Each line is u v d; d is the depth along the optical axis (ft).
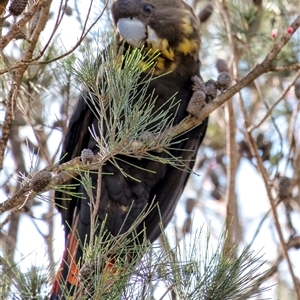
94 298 15.69
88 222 25.16
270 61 21.17
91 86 17.49
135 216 25.95
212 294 16.25
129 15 25.53
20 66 16.90
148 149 17.46
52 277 21.45
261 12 29.01
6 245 27.71
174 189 26.73
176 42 25.72
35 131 24.68
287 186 26.94
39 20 17.57
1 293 18.94
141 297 16.29
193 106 21.17
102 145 17.20
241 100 26.18
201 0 32.91
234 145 27.43
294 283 24.88
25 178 16.61
